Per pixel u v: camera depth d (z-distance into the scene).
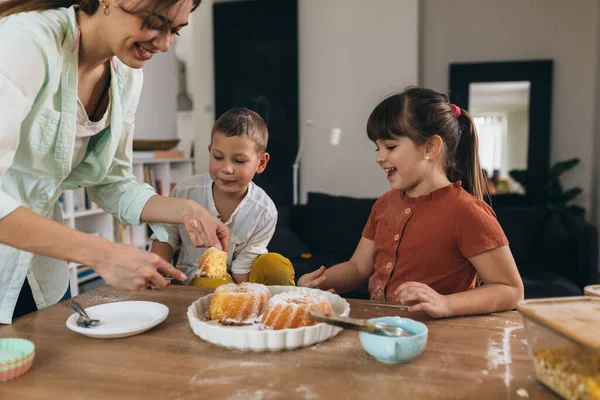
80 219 3.50
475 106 4.61
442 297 1.05
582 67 4.48
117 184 1.31
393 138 1.33
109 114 1.20
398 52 4.28
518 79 4.52
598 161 4.27
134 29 0.90
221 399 0.69
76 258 0.87
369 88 4.37
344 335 0.94
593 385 0.62
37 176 1.14
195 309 1.01
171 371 0.78
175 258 2.40
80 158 1.23
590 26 4.44
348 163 4.47
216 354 0.85
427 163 1.34
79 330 0.91
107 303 1.12
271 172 4.65
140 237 3.85
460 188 1.34
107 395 0.71
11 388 0.73
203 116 4.95
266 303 1.01
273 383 0.74
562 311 0.71
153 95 4.27
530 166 4.54
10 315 1.05
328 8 4.42
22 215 0.84
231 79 4.71
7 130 0.87
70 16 1.00
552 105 4.54
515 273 1.19
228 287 1.03
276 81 4.59
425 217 1.34
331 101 4.47
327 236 3.58
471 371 0.78
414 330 0.85
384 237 1.44
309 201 3.72
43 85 0.98
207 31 4.84
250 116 1.69
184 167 4.29
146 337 0.93
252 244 1.79
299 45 4.54
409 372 0.77
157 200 1.25
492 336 0.92
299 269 3.13
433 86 4.73
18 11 0.98
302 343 0.86
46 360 0.83
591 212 4.51
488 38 4.61
